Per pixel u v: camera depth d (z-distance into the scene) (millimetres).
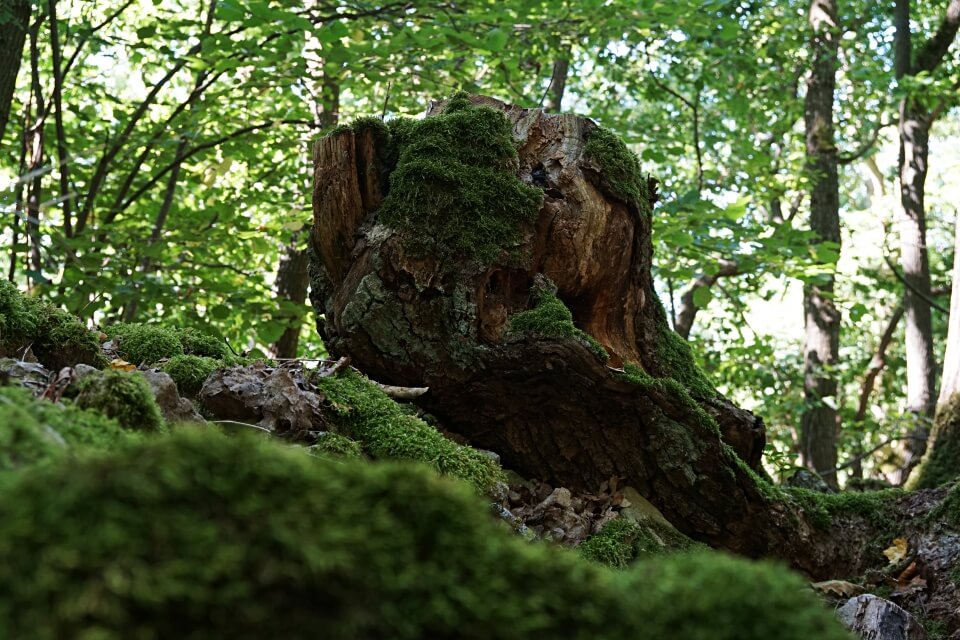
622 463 3736
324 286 3902
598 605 1126
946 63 13656
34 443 1272
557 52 9391
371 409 3377
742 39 11766
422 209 3572
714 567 1182
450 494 1132
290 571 950
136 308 7906
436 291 3547
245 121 8703
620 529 3506
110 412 2096
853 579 4059
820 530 4105
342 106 10844
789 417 14641
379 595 1000
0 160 8977
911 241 12906
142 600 867
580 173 3814
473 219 3576
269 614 930
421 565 1052
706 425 3682
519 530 3184
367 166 3705
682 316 13602
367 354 3680
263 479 1010
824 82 12836
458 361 3537
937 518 4078
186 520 937
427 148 3639
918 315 12734
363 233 3678
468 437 3836
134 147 8086
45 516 899
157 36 7602
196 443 1013
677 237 6859
